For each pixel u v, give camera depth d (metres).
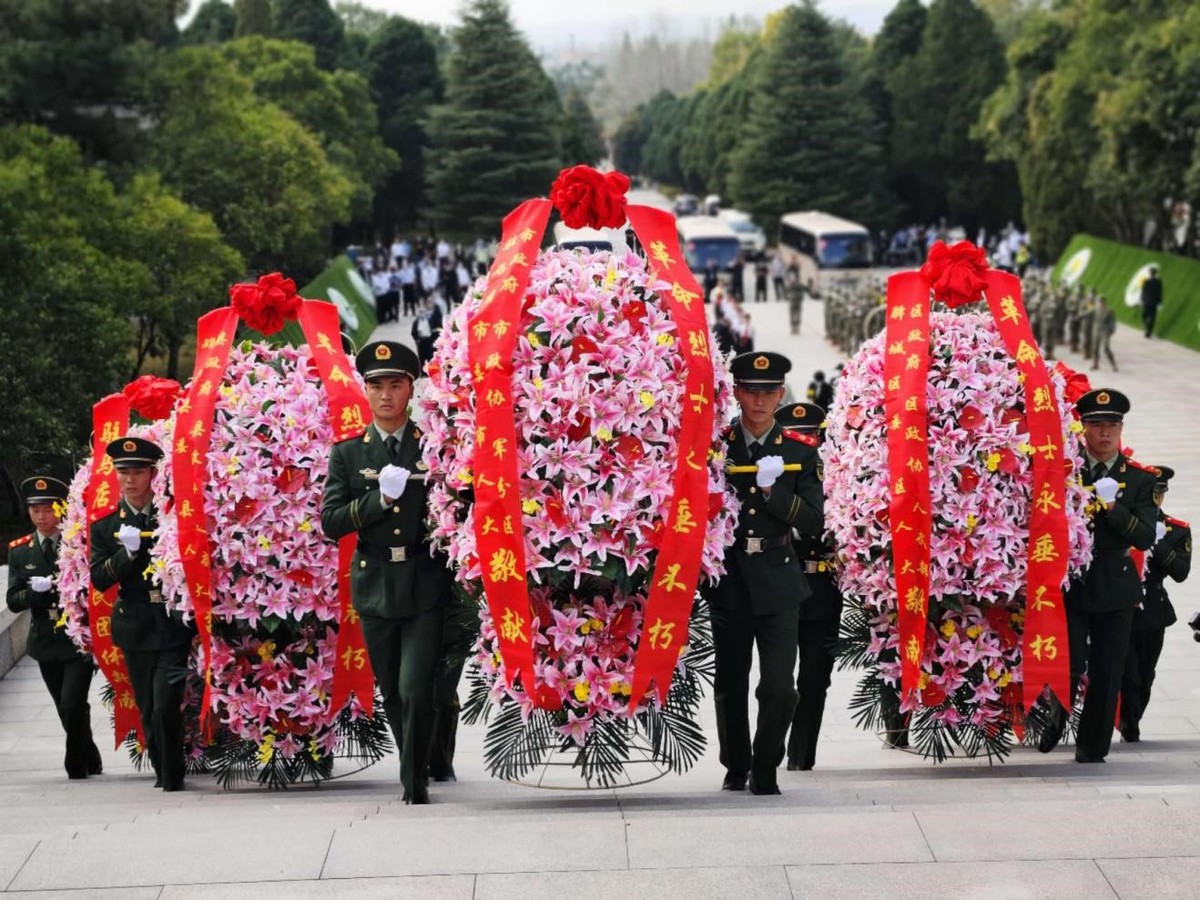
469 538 7.14
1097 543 9.22
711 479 7.32
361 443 7.88
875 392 8.63
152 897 5.13
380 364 7.70
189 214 26.30
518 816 6.16
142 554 8.95
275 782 8.89
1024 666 8.50
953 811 5.70
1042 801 5.84
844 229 56.25
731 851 5.37
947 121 67.12
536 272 7.17
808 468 7.85
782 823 5.63
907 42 74.50
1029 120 49.28
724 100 89.94
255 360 8.84
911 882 5.09
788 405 9.33
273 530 8.41
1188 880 5.05
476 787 8.42
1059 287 36.31
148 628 8.95
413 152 67.31
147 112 32.25
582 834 5.59
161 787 9.16
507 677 7.00
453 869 5.29
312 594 8.50
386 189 67.62
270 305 8.76
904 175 71.19
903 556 8.38
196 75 32.12
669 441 6.98
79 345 20.05
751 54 105.38
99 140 30.19
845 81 69.38
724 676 7.98
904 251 66.38
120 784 9.73
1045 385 8.38
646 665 7.03
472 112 54.31
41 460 19.72
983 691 8.70
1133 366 32.59
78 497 9.97
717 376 7.32
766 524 7.76
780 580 7.75
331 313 8.96
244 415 8.48
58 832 5.84
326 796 8.28
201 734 9.23
